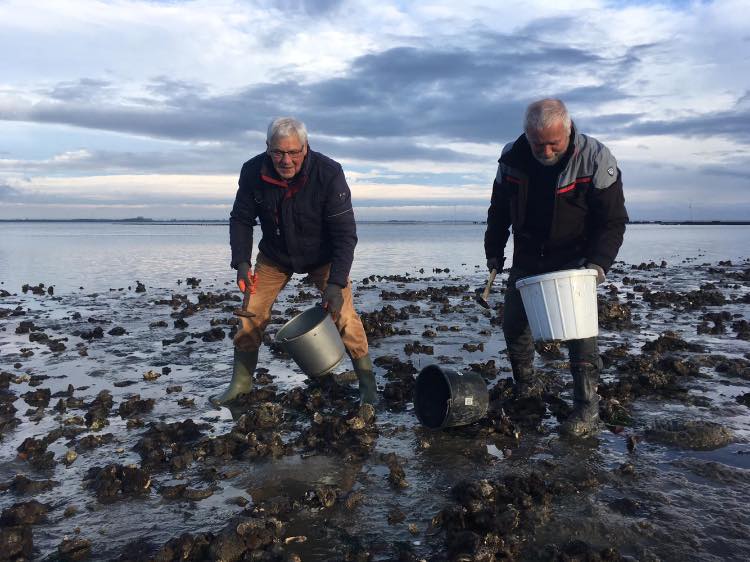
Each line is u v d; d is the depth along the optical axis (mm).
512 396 5344
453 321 9453
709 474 3840
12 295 13055
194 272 18297
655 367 6242
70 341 8141
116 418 5074
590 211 4637
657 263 21906
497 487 3604
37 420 5031
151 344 7926
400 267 20078
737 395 5484
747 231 79000
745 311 10305
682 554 2986
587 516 3361
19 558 3031
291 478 3922
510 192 4836
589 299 4477
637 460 4109
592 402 4676
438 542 3162
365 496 3656
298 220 5086
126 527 3350
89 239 47375
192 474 4004
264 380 6016
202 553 3092
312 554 3064
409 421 4953
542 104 4234
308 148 4914
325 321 5340
